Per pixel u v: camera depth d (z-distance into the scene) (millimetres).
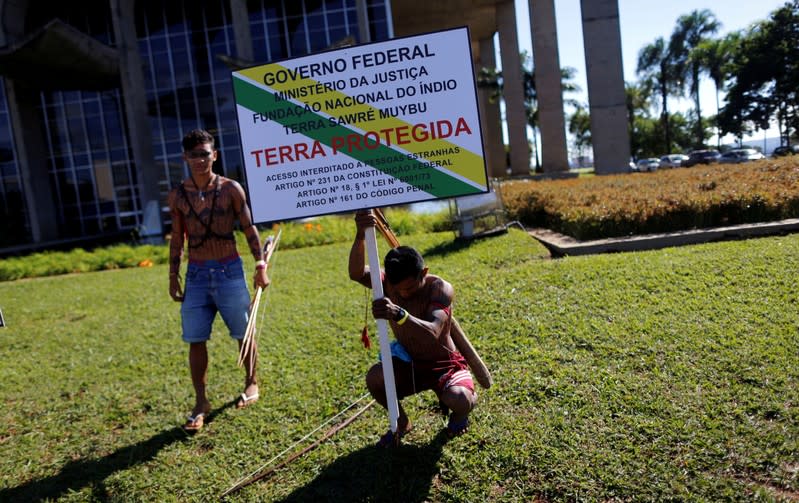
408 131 3131
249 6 24891
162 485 3398
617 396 3625
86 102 28219
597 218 8719
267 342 5672
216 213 4055
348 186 3184
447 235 10930
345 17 24984
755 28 45125
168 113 25938
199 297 4125
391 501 2967
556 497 2861
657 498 2756
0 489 3520
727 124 47906
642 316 4820
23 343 6723
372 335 5406
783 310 4566
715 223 8586
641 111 65312
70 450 3949
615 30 28469
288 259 10438
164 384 4926
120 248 14945
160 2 25641
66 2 26516
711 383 3648
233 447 3736
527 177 33312
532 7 34375
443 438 3443
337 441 3625
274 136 3209
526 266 6969
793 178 9805
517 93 40000
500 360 4418
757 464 2889
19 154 26719
